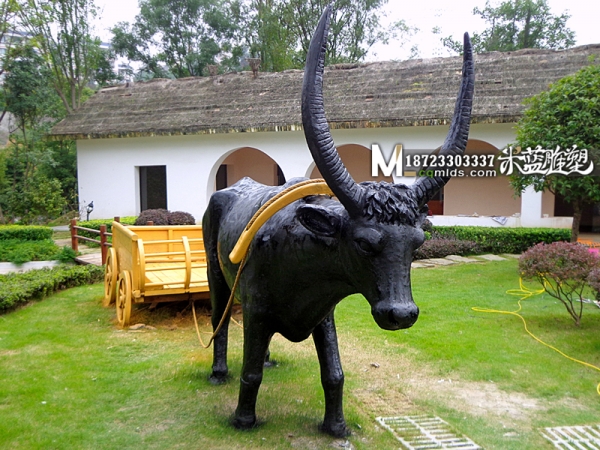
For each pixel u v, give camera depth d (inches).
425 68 608.1
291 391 173.2
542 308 285.3
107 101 733.3
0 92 802.8
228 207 167.2
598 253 257.9
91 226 558.6
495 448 139.8
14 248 485.4
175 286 245.8
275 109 621.9
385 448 137.9
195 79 735.1
